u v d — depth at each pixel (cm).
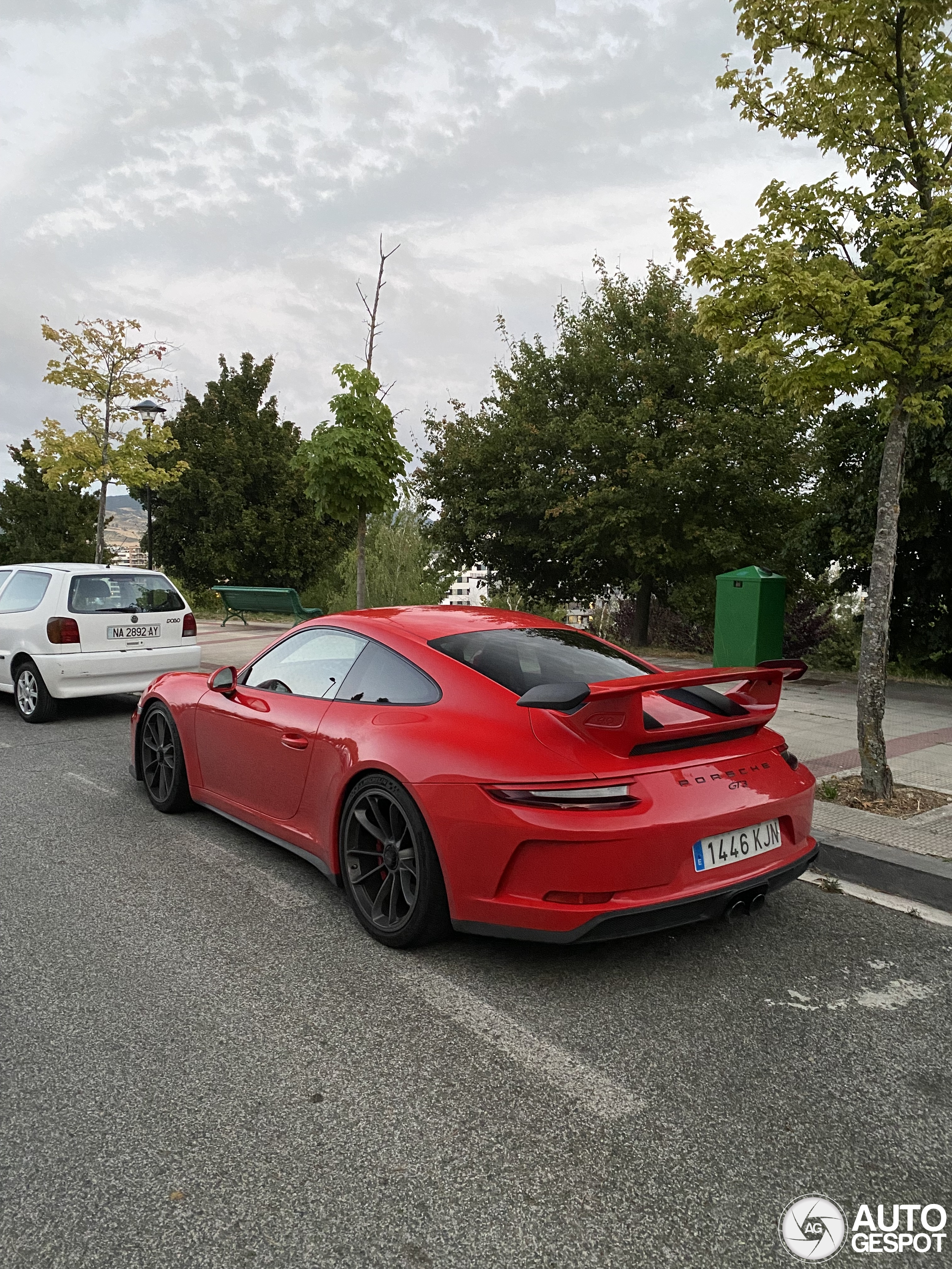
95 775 627
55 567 848
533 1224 198
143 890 403
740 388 1376
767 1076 260
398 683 365
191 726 488
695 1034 283
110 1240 191
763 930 368
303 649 431
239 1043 273
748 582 1002
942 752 686
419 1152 222
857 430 1073
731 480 1359
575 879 289
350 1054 267
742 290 546
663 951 346
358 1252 189
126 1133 228
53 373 1616
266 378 2956
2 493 2952
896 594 1159
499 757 307
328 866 378
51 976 318
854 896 409
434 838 318
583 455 1438
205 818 520
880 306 502
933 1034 286
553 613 1764
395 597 2044
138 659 838
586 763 299
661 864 294
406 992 307
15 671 836
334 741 369
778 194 581
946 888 411
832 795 545
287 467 2547
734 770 326
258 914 376
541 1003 301
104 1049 269
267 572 2688
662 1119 238
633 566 1457
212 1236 193
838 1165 221
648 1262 188
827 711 866
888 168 568
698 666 1227
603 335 1513
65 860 444
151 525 1877
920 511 1012
